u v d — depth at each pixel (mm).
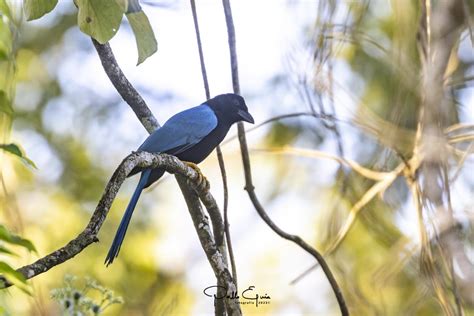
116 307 16688
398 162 11695
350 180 11711
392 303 11797
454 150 10500
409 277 11961
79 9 8367
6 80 7324
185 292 17609
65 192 18250
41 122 18812
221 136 13000
